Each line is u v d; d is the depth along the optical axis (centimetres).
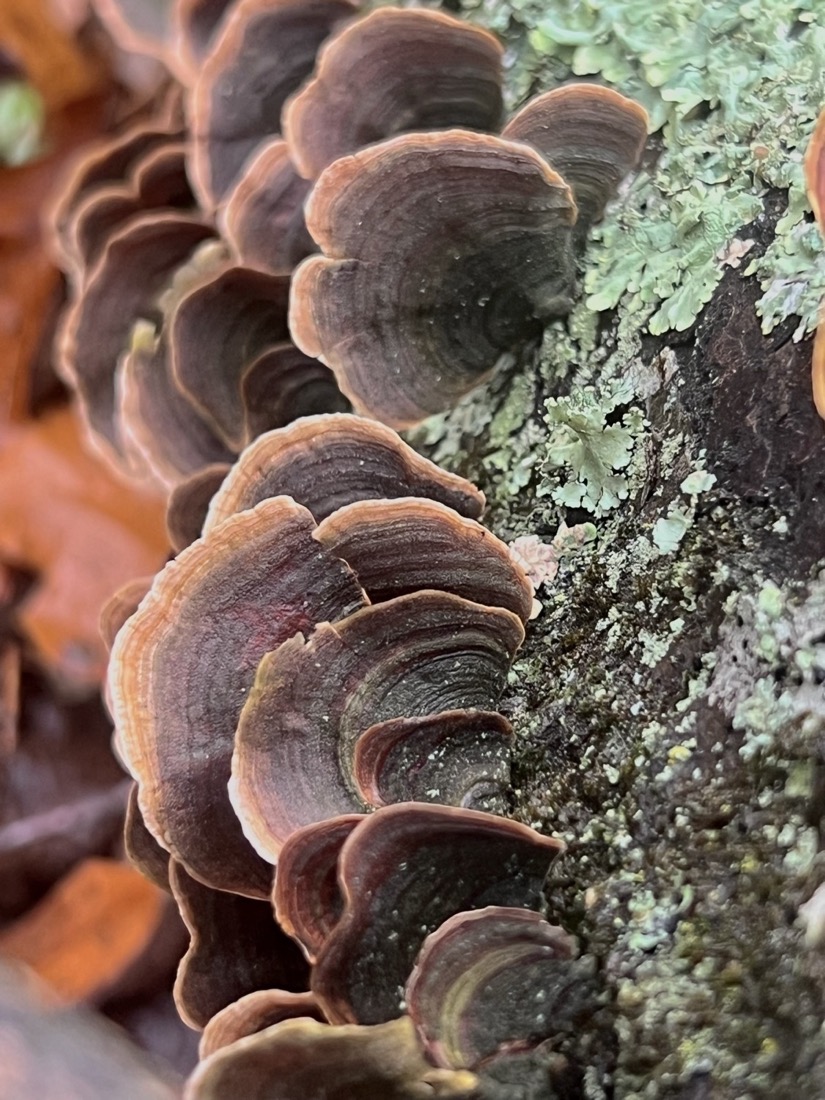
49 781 34
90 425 28
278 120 26
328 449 21
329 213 21
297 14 25
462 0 25
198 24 28
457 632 20
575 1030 19
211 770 20
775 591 19
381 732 19
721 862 19
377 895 18
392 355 22
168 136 30
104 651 35
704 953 19
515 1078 18
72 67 42
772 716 19
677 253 22
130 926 30
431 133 20
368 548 20
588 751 20
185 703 20
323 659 19
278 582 20
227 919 21
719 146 22
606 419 22
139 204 29
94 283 27
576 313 22
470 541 20
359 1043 17
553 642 21
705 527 20
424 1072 18
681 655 20
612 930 19
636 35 23
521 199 21
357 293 21
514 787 20
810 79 21
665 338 21
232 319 24
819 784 18
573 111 21
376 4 26
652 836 19
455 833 18
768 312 20
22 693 36
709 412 20
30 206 41
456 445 23
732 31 22
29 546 37
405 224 21
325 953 18
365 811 19
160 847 22
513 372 23
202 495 24
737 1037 18
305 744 19
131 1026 29
